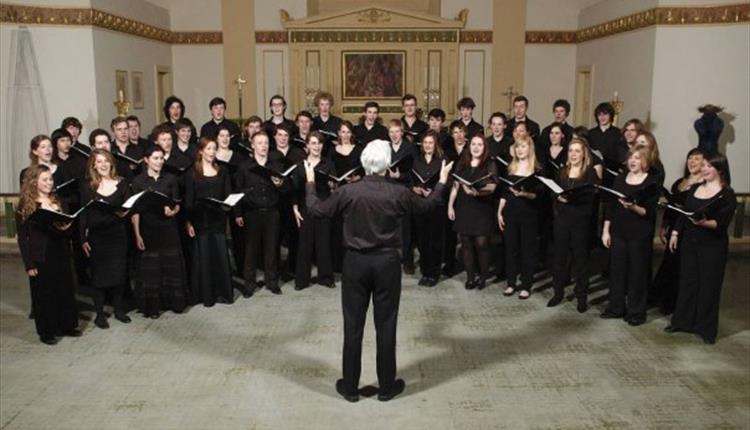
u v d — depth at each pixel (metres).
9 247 8.09
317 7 13.27
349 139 6.87
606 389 4.50
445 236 7.02
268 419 4.11
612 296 5.81
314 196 4.29
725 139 9.52
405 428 4.01
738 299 6.44
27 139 9.35
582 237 5.91
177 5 12.73
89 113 9.42
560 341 5.34
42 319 5.21
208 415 4.16
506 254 6.41
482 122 13.15
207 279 6.09
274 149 6.58
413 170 6.39
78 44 9.26
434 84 12.70
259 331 5.53
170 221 5.80
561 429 4.00
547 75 13.07
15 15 9.08
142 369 4.81
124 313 5.80
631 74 10.40
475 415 4.16
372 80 12.66
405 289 6.67
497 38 12.89
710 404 4.29
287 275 7.14
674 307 5.91
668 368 4.83
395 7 13.31
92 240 5.50
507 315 5.92
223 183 6.05
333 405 4.29
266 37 12.83
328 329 5.58
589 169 5.87
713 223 5.12
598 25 11.77
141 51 11.27
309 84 12.62
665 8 9.44
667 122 9.71
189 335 5.45
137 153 6.74
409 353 5.10
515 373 4.75
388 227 4.12
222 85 13.01
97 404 4.30
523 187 6.06
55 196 5.36
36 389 4.50
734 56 9.28
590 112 12.16
